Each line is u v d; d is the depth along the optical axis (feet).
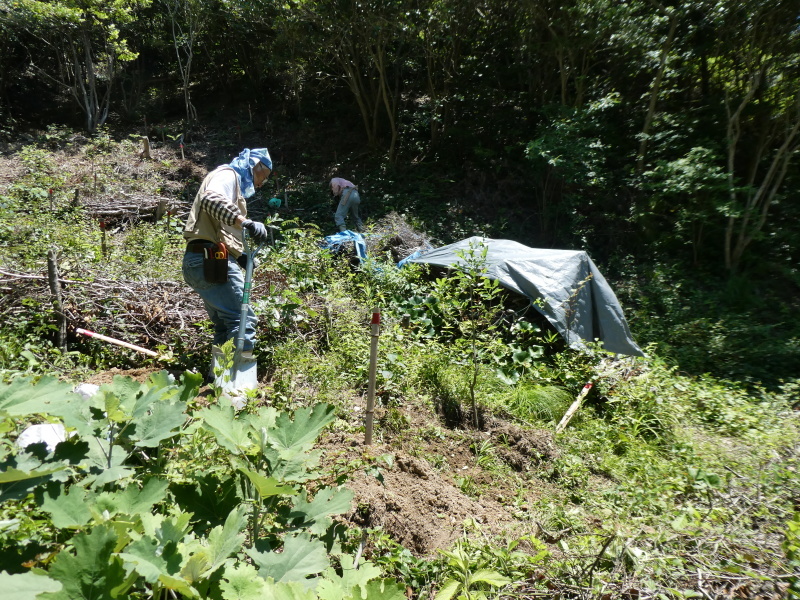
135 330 19.10
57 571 4.59
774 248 41.88
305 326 20.20
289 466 6.58
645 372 22.13
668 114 45.06
